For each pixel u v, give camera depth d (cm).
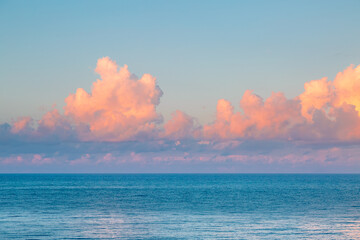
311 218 6331
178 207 8056
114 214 6925
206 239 4725
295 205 8388
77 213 7050
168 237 4831
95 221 6062
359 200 9656
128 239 4731
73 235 4938
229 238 4762
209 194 12069
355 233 5072
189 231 5203
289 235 4938
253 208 7800
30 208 7775
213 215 6731
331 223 5819
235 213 6994
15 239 4675
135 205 8506
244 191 13662
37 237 4797
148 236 4894
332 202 9088
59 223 5834
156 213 7050
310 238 4766
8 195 11319
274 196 11088
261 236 4875
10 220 6062
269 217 6456
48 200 9694
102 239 4722
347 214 6844
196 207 8044
